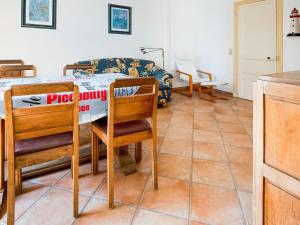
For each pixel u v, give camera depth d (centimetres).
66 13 406
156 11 517
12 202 125
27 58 379
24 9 366
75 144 139
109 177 149
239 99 492
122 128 159
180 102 467
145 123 172
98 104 175
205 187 175
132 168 198
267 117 92
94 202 157
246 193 167
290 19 388
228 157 225
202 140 269
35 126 125
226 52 517
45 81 211
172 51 554
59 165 202
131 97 150
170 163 213
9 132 119
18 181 164
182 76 538
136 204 155
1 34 353
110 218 142
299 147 81
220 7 513
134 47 499
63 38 409
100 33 450
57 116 130
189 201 158
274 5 411
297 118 80
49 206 153
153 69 473
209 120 347
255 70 460
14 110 118
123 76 259
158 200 159
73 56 424
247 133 292
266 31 430
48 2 386
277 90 86
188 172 197
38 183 180
